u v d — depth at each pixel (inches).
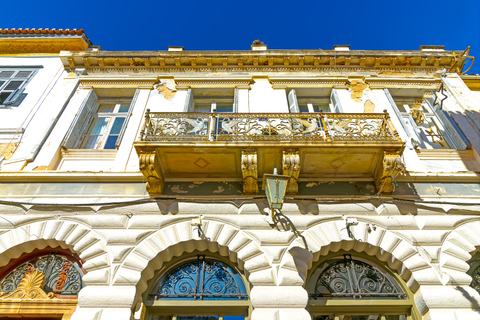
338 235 208.2
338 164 234.1
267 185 203.2
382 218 216.8
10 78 345.4
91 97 320.2
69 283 200.8
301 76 337.7
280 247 200.5
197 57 344.2
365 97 315.9
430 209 222.5
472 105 309.6
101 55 346.0
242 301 189.8
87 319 168.4
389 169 218.4
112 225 210.8
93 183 236.5
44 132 273.4
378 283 202.2
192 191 233.6
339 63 352.5
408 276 195.9
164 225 212.2
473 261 210.7
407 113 316.5
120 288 182.5
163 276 204.7
